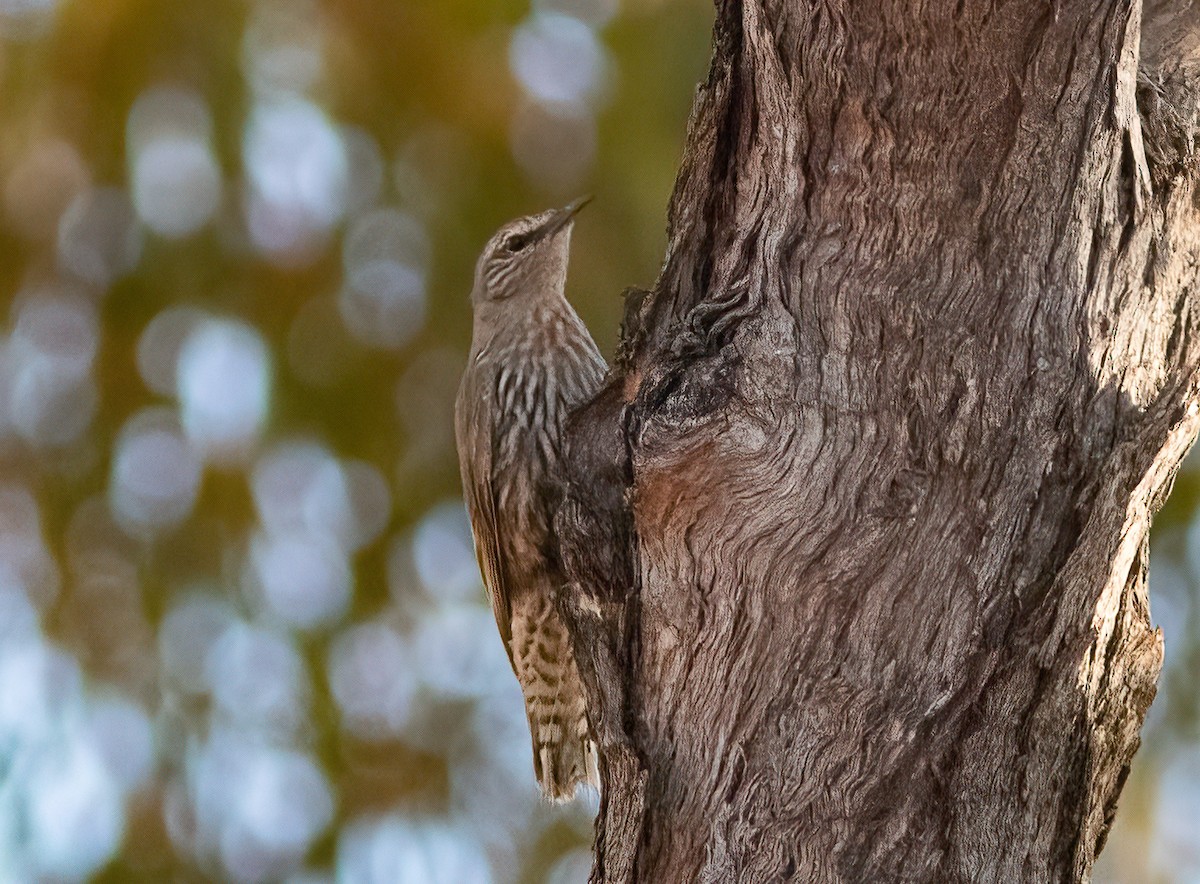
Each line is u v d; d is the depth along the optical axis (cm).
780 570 649
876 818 632
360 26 1407
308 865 1305
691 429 643
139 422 1379
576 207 1088
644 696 699
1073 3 609
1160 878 1192
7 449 1370
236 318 1401
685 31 1385
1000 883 614
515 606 1060
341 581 1382
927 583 629
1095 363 622
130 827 1284
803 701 647
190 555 1355
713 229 709
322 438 1395
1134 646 625
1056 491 618
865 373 641
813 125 659
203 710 1320
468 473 1088
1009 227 630
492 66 1414
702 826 670
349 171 1441
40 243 1395
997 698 617
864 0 637
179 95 1388
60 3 1375
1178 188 648
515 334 1077
